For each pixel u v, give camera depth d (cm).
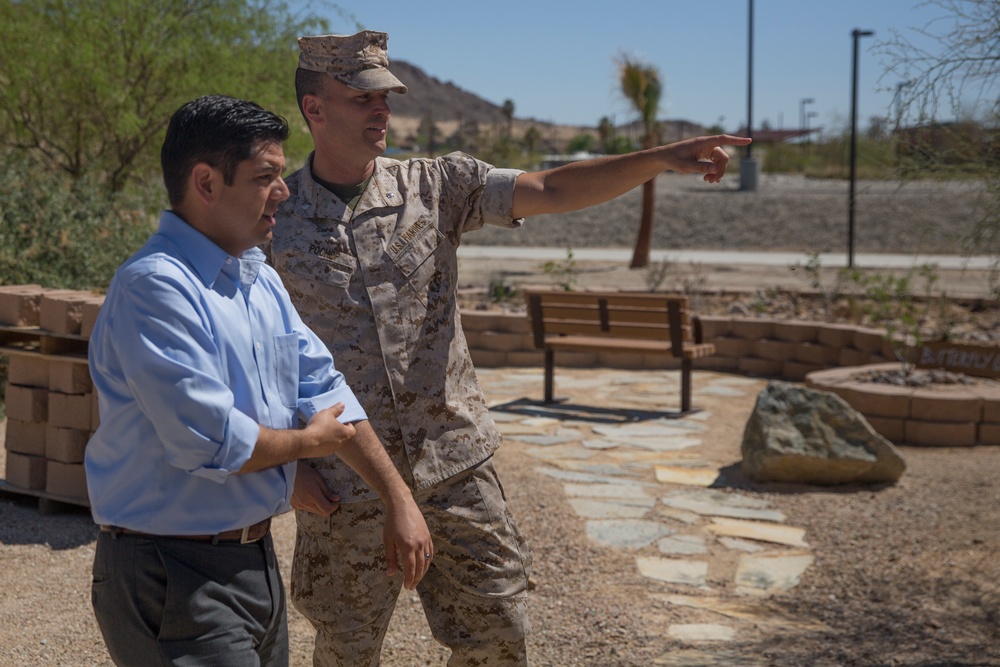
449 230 301
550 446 770
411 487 285
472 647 296
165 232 210
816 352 1022
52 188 956
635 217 2798
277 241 288
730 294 1392
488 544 293
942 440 780
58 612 433
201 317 203
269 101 1281
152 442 204
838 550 550
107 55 1205
